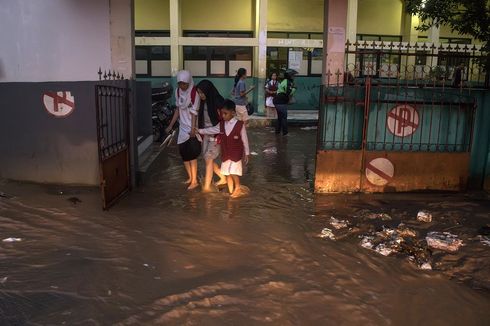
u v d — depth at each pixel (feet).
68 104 21.24
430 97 21.18
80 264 13.00
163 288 11.73
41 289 11.48
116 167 19.54
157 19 58.13
